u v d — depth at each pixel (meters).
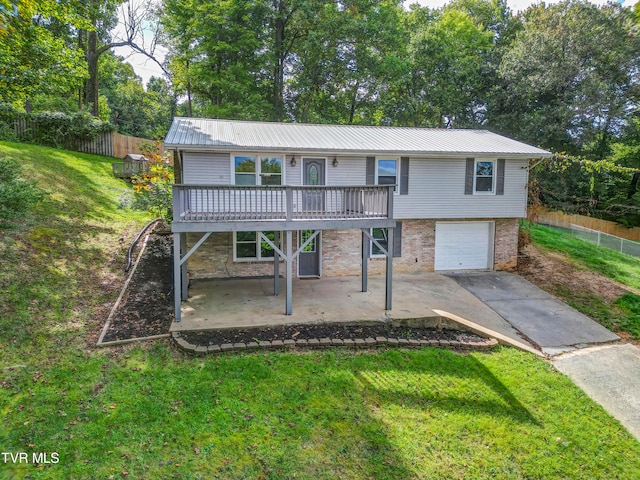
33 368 6.23
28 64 10.65
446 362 7.54
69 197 14.16
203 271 12.12
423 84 24.92
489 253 14.04
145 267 10.98
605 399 6.94
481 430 5.82
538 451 5.56
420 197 12.78
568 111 20.11
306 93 24.50
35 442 4.88
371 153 11.48
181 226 8.24
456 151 12.02
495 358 7.92
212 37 22.06
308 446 5.22
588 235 18.14
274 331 8.17
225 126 12.69
